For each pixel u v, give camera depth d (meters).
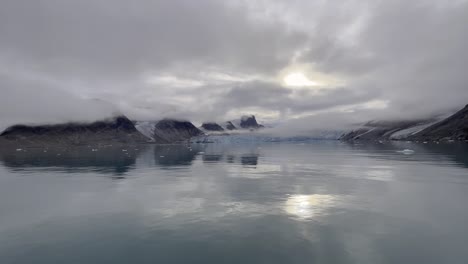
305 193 41.12
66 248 23.47
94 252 22.73
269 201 36.81
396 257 21.61
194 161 92.88
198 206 34.84
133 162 90.31
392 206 34.09
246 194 40.84
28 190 45.19
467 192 41.09
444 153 110.50
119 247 23.53
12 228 28.02
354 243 23.88
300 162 85.81
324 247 23.28
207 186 47.00
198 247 23.39
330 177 55.19
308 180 51.84
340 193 41.00
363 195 39.69
